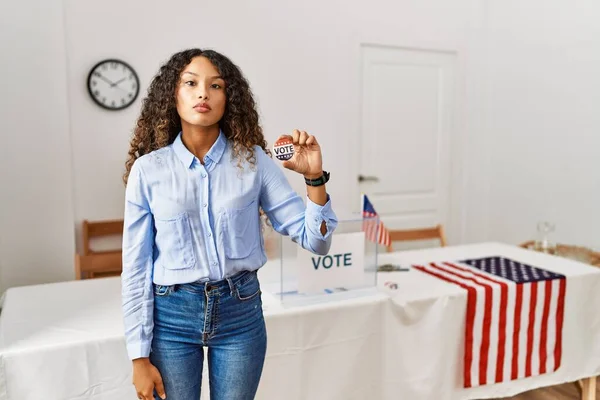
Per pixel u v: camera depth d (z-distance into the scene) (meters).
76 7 3.25
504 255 2.73
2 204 3.13
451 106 4.43
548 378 2.35
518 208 4.18
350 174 4.11
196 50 1.20
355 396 2.00
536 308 2.26
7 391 1.56
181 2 3.48
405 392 2.08
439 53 4.32
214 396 1.27
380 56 4.12
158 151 1.19
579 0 3.57
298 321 1.87
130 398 1.68
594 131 3.50
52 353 1.59
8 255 3.18
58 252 3.27
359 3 3.97
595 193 3.51
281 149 1.16
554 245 3.16
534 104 3.98
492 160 4.44
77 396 1.63
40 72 3.12
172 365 1.20
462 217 4.59
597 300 2.40
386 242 2.12
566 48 3.69
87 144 3.37
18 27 3.05
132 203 1.16
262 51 3.73
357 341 1.98
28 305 1.95
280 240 1.94
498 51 4.32
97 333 1.68
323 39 3.89
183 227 1.16
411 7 4.15
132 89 3.41
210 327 1.19
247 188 1.20
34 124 3.14
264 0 3.69
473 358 2.17
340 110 4.02
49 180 3.21
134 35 3.40
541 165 3.94
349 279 2.04
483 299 2.16
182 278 1.17
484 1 4.38
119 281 2.26
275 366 1.86
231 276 1.20
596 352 2.44
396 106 4.23
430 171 4.43
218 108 1.16
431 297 2.07
